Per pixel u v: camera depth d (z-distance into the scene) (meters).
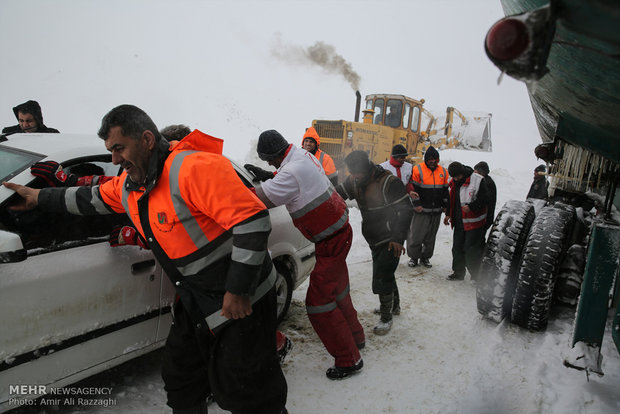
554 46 1.38
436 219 5.08
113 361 2.21
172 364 1.95
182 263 1.74
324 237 2.67
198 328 1.82
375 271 3.31
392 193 3.07
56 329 1.95
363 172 3.07
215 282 1.78
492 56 0.91
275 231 3.18
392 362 3.02
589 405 2.34
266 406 1.93
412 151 12.38
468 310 3.92
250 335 1.84
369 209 3.17
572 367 2.40
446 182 5.05
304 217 2.57
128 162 1.62
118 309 2.20
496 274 3.38
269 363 1.95
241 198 1.61
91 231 2.17
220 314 1.78
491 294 3.39
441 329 3.53
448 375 2.85
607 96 1.50
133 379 2.65
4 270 1.78
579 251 3.46
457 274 4.80
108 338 2.17
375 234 3.22
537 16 0.85
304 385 2.73
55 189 1.92
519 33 0.86
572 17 0.85
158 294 2.40
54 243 2.00
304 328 3.54
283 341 2.74
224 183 1.59
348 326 2.86
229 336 1.81
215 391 1.88
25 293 1.83
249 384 1.87
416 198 4.87
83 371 2.08
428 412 2.47
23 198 1.94
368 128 10.86
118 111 1.56
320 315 2.72
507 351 3.03
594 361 2.38
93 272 2.07
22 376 1.85
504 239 3.41
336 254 2.71
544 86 1.93
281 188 2.44
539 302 3.17
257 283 1.79
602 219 2.73
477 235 4.55
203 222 1.70
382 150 11.09
